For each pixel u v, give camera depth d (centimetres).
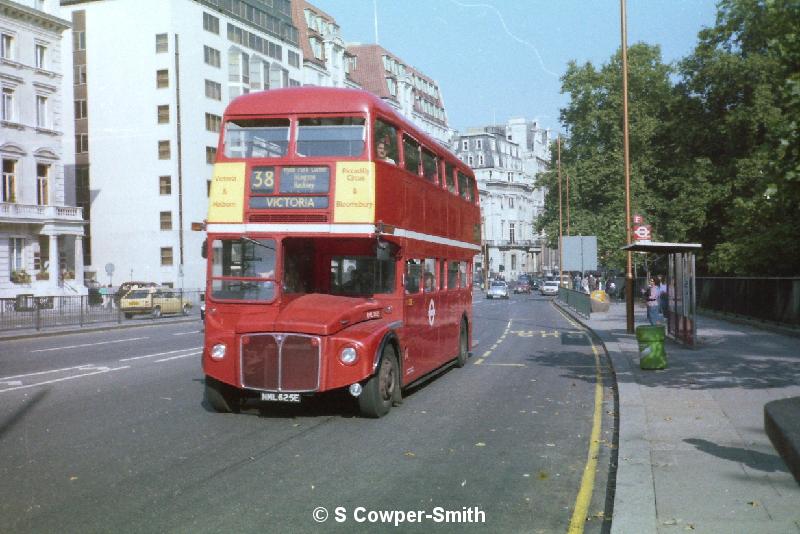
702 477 702
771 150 1196
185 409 1154
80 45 6494
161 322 3622
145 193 6338
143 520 606
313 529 587
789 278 2502
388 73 10462
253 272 1123
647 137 5806
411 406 1199
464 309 1812
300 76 8006
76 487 705
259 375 1034
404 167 1259
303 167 1130
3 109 4709
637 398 1181
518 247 14225
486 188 13700
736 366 1603
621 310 4822
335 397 1257
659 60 6262
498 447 893
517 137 15325
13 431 974
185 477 744
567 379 1548
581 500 673
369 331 1070
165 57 6272
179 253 6262
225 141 1159
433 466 796
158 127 6300
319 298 1124
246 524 597
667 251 2258
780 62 1212
